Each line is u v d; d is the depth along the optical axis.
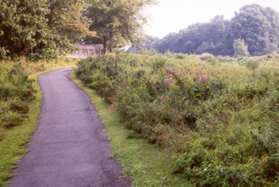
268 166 5.89
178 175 6.93
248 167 5.85
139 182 6.74
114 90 15.41
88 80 20.97
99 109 14.40
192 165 6.91
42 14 29.98
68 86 20.92
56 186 6.83
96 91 18.58
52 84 21.70
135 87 14.02
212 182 6.04
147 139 9.58
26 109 14.36
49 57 32.53
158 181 6.71
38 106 15.57
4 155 9.08
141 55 26.62
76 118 13.01
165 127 9.38
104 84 17.66
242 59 26.38
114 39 47.97
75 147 9.43
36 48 31.83
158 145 8.99
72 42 38.12
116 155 8.51
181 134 8.59
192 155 7.03
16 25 26.91
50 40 32.19
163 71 15.75
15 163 8.38
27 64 28.31
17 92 16.23
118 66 20.11
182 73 14.05
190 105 10.45
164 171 7.21
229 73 14.12
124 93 13.45
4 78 17.97
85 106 15.17
